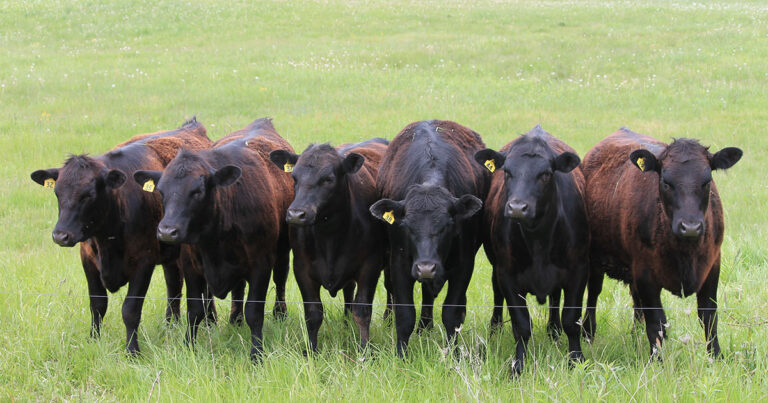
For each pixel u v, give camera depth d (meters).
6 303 11.41
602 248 10.45
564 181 9.77
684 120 24.55
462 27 44.06
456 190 10.44
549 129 23.67
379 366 9.15
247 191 10.38
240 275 10.57
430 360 9.30
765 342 9.43
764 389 8.06
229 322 11.58
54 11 47.12
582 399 7.84
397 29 43.84
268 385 8.65
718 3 57.97
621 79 30.83
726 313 10.63
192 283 10.58
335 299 12.59
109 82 31.48
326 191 9.72
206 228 9.84
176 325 10.83
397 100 28.14
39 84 30.80
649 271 9.47
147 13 46.91
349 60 35.66
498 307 10.94
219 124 24.80
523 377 8.88
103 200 9.95
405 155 10.81
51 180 10.28
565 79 31.30
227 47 39.44
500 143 22.08
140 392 8.82
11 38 41.41
